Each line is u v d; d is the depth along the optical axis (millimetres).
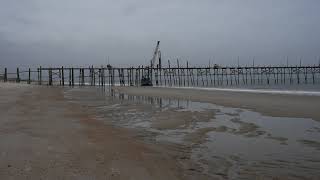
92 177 5781
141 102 26344
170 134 11406
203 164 7387
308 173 6879
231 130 12312
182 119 15453
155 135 11180
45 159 6902
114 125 13375
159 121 14766
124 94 38906
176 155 8164
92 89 54750
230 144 9734
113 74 91250
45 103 22531
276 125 13539
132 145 9055
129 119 15477
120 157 7457
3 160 6730
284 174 6785
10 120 13383
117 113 18000
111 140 9672
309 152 8781
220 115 16984
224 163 7551
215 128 12797
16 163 6516
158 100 28547
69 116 15602
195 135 11242
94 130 11562
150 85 79812
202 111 18969
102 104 24125
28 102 22688
